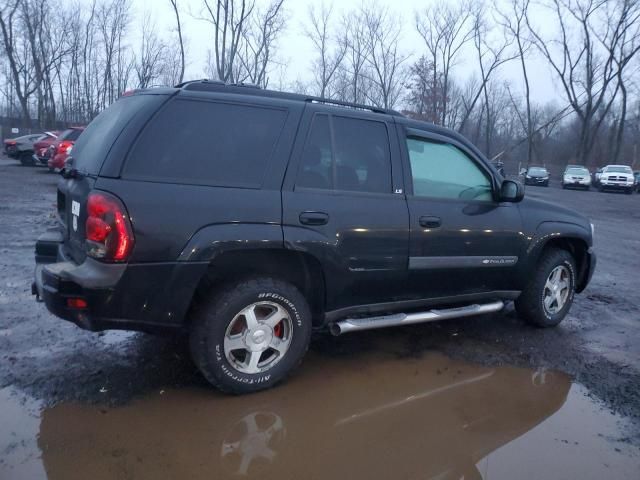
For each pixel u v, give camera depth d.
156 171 3.08
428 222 3.92
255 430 3.00
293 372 3.78
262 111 3.47
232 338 3.30
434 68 39.25
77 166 3.49
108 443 2.80
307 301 3.76
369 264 3.69
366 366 3.95
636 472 2.74
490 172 4.42
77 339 4.12
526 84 43.25
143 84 40.09
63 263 3.20
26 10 40.75
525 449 2.92
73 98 46.28
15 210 10.64
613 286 6.79
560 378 3.86
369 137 3.83
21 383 3.38
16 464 2.58
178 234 3.03
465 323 5.02
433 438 3.00
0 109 51.94
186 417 3.10
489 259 4.30
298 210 3.38
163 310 3.08
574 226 4.88
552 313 4.91
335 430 3.04
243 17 25.70
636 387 3.74
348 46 38.59
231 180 3.25
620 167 31.70
